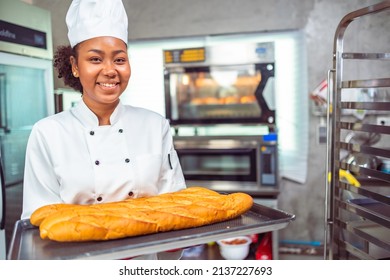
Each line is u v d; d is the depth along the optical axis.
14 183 2.54
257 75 3.25
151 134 1.56
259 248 3.07
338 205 1.96
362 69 3.46
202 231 1.21
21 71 2.58
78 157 1.41
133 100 3.99
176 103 3.44
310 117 3.62
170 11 3.81
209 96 3.38
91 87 1.29
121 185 1.44
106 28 1.27
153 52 3.90
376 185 2.85
